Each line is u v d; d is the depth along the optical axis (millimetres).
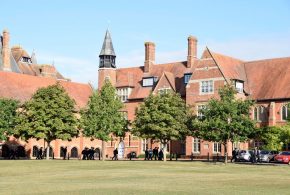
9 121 59500
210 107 52469
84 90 83875
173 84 75875
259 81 70875
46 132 58812
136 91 80312
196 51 77875
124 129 63875
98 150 80938
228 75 68875
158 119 57312
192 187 22312
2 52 86938
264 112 67625
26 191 19875
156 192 19719
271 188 22281
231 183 24953
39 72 97688
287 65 69812
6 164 44031
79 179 26938
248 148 67750
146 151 64875
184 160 61656
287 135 55688
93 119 61250
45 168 38062
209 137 51938
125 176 29672
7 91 71875
